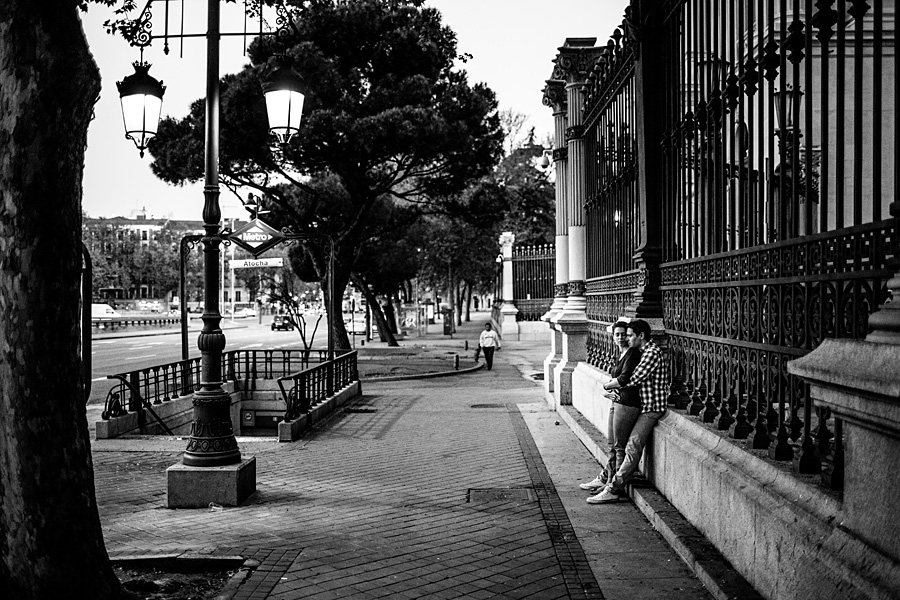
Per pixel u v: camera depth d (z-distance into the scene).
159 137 22.89
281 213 27.86
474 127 25.20
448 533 6.09
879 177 3.57
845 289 3.87
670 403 6.93
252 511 6.95
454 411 14.64
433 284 51.09
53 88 3.82
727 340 5.56
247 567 5.23
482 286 72.31
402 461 9.55
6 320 3.87
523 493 7.52
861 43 3.77
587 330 13.00
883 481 3.07
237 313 112.38
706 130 6.39
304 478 8.52
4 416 3.89
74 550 4.02
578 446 10.30
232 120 21.58
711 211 6.18
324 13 23.06
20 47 3.78
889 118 8.23
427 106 23.91
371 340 43.75
